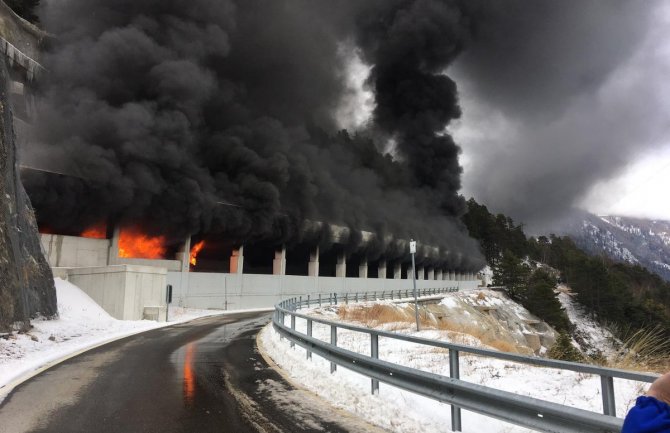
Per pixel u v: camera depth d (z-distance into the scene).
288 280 54.78
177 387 7.76
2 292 14.58
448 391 5.00
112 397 7.05
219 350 12.49
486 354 4.38
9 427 5.54
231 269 52.94
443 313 48.94
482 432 5.07
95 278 28.06
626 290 92.38
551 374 8.17
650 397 1.55
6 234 16.03
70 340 15.02
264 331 17.38
